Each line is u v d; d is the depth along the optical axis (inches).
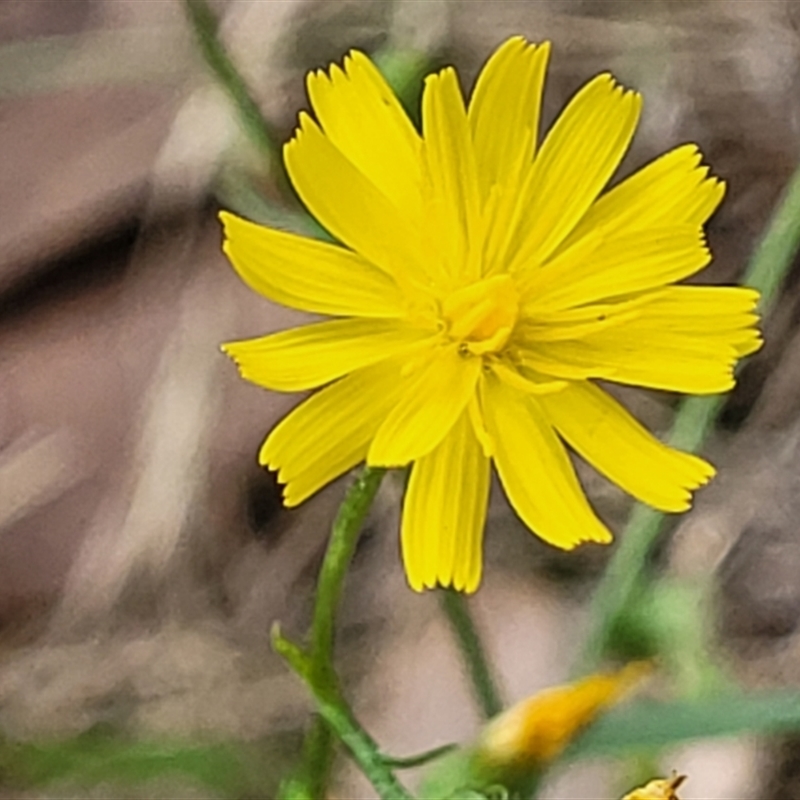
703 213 6.9
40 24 9.3
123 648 8.6
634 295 6.8
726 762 8.3
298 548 8.8
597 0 9.1
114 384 8.8
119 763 7.9
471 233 6.8
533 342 6.8
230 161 8.8
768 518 8.7
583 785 8.1
